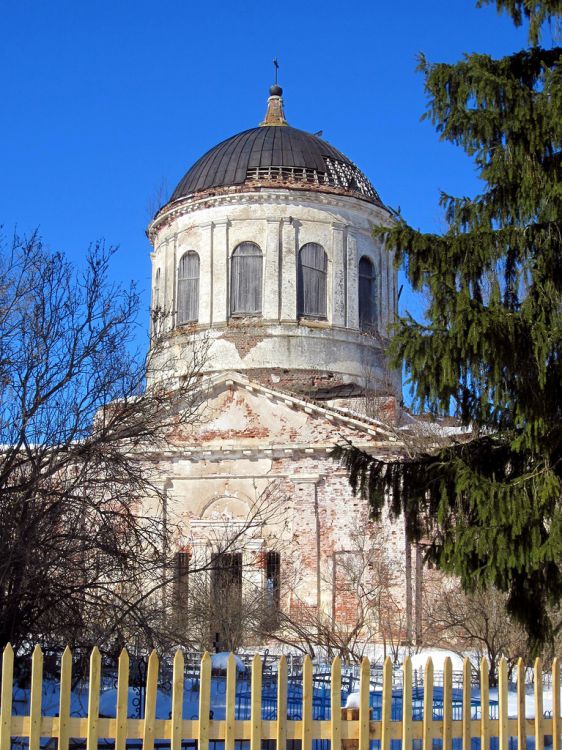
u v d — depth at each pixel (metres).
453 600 23.50
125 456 15.26
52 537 13.43
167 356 31.47
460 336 10.55
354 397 31.25
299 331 31.75
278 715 8.16
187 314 32.84
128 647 14.78
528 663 15.48
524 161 11.41
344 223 32.88
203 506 29.97
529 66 12.22
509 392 11.16
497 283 11.30
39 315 14.71
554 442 11.11
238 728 8.16
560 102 11.04
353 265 32.88
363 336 32.62
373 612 27.31
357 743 8.97
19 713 12.68
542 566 10.98
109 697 14.61
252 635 23.20
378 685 17.19
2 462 14.27
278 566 29.05
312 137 35.09
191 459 30.30
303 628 23.33
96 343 14.98
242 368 31.42
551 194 11.05
